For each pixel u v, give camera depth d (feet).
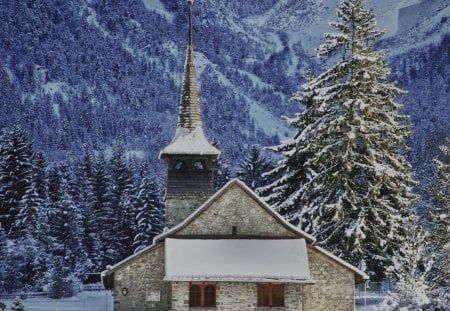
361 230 191.31
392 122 198.80
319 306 189.26
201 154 217.56
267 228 192.65
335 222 197.16
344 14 203.21
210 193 217.15
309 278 181.57
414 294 137.59
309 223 208.03
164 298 189.88
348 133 190.19
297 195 214.28
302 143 213.05
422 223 246.06
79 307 239.91
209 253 186.19
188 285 184.03
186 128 224.74
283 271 182.60
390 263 196.24
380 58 200.23
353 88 197.36
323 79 203.21
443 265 180.65
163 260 190.80
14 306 207.21
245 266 183.11
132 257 189.47
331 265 190.19
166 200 216.95
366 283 200.23
